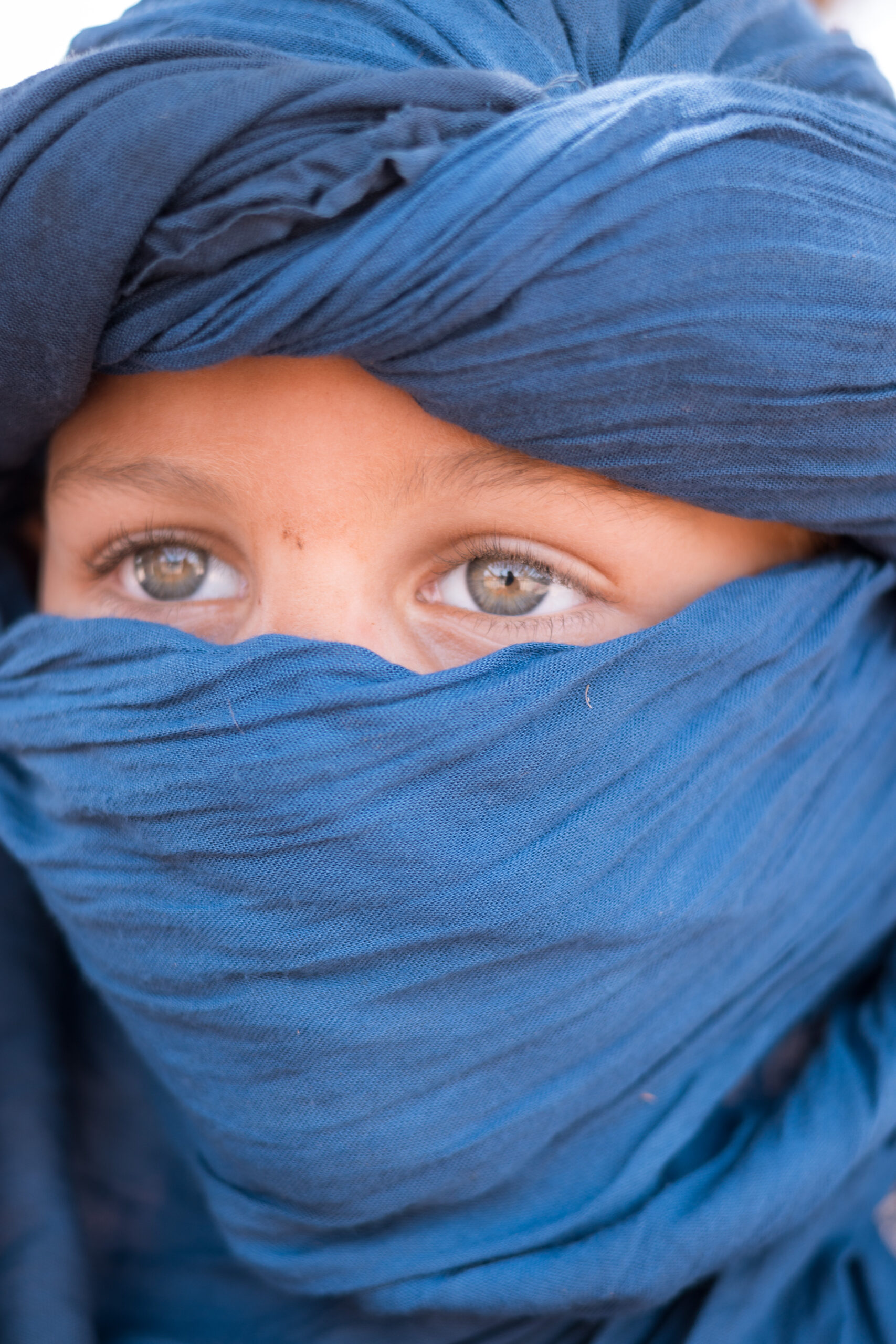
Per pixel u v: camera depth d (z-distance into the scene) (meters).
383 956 0.88
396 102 0.79
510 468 0.87
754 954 1.05
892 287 0.83
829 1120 1.04
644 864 0.91
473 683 0.87
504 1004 0.90
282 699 0.87
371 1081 0.90
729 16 0.95
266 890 0.89
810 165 0.83
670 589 0.95
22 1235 1.17
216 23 0.89
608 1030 0.95
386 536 0.91
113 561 1.09
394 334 0.80
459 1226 0.99
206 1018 0.93
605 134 0.77
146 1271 1.21
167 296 0.84
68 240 0.82
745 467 0.86
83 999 1.37
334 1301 1.11
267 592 0.93
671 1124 1.04
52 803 1.04
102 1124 1.30
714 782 0.95
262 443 0.88
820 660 0.99
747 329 0.80
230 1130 0.97
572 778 0.88
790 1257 1.06
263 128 0.79
